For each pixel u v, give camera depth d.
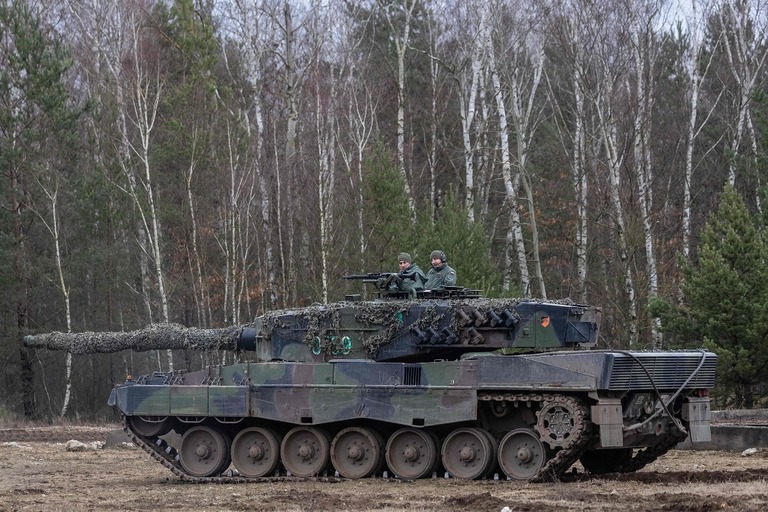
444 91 69.00
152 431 27.69
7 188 56.28
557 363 23.42
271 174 60.97
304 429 26.19
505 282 51.91
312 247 54.62
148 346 29.56
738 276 37.62
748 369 36.91
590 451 26.77
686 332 38.66
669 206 63.12
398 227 44.31
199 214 58.44
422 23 72.38
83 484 25.75
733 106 64.75
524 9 58.22
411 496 21.38
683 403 24.98
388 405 25.08
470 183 53.38
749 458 28.83
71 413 60.56
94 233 57.91
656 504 18.83
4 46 56.31
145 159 53.59
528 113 57.97
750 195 61.44
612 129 53.19
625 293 49.25
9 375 59.53
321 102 58.22
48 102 54.88
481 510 18.95
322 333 26.64
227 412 26.52
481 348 25.53
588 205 61.34
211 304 63.47
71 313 60.53
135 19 61.19
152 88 60.53
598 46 52.03
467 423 25.03
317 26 57.91
